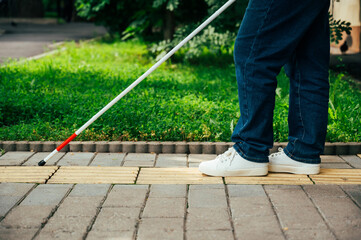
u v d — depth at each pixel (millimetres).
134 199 2814
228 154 3275
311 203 2730
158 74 7125
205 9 8891
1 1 24641
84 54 9633
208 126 4234
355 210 2621
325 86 3213
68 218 2541
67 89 5930
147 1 9070
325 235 2312
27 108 4781
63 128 4270
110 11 9898
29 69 7414
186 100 5148
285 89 6031
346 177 3219
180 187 3025
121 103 4863
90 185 3064
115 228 2416
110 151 3865
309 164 3273
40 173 3289
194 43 7590
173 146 3850
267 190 2951
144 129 4191
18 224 2463
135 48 10938
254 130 3182
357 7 9258
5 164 3533
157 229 2395
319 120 3215
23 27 20969
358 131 4164
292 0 2979
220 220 2502
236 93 5762
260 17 3023
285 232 2348
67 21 27938
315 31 3154
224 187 3016
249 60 3096
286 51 3070
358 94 5824
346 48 9156
